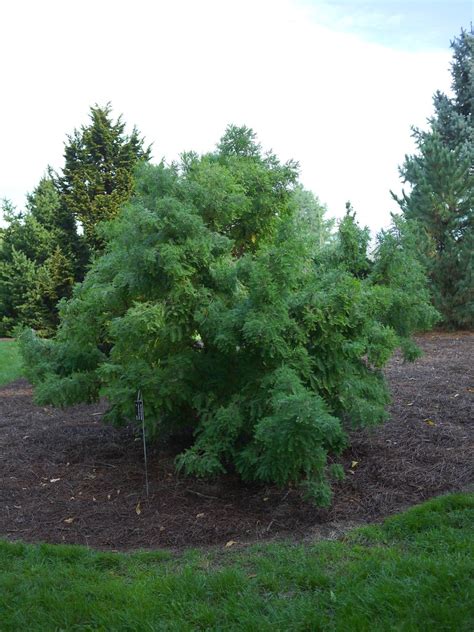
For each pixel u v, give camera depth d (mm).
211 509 4621
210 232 4996
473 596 3107
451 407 6988
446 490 4707
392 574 3361
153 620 3059
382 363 5453
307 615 3035
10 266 20656
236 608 3131
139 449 6008
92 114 17828
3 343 17234
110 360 5520
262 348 4520
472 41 19859
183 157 5609
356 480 5004
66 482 5219
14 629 3045
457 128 19109
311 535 4098
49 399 5406
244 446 4930
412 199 14219
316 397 4195
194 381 4957
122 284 4605
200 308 4719
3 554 3859
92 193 17672
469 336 13242
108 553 3875
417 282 6059
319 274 5559
